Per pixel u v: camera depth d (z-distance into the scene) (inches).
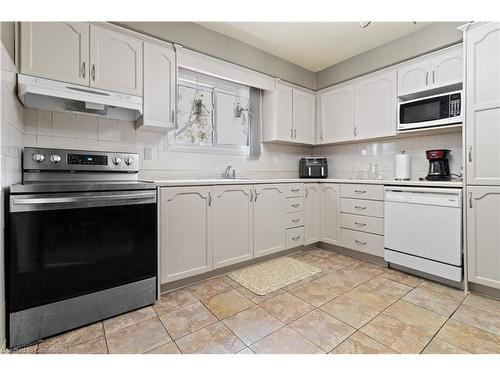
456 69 92.7
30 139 75.0
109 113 86.5
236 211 95.3
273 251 107.6
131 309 69.1
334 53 123.8
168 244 78.0
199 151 111.2
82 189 61.6
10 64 59.3
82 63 72.1
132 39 81.5
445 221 83.4
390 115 111.5
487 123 75.7
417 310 69.1
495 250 74.6
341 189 116.6
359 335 58.6
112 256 66.3
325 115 138.9
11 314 53.7
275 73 125.6
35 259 56.1
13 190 53.4
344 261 108.5
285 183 111.8
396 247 96.3
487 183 75.7
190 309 70.1
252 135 127.3
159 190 75.9
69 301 60.2
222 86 119.5
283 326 62.1
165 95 88.5
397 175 114.7
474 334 58.6
